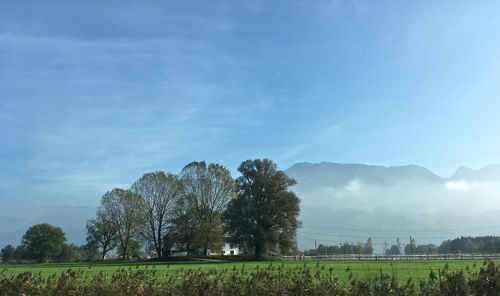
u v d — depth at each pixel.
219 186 116.06
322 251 174.25
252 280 18.88
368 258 111.56
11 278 21.84
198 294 18.09
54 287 20.84
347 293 16.52
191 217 114.81
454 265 54.09
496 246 143.50
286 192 107.25
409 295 15.88
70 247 167.12
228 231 106.81
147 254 135.38
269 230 104.25
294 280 17.61
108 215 121.69
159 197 117.75
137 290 18.75
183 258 108.69
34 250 152.25
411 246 157.00
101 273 22.22
